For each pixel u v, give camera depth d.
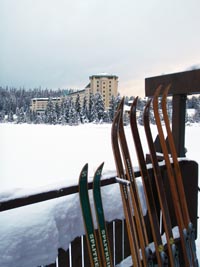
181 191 1.88
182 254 2.01
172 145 1.90
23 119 53.72
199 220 3.52
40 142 17.50
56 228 1.39
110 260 1.49
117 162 1.57
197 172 2.16
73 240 1.50
